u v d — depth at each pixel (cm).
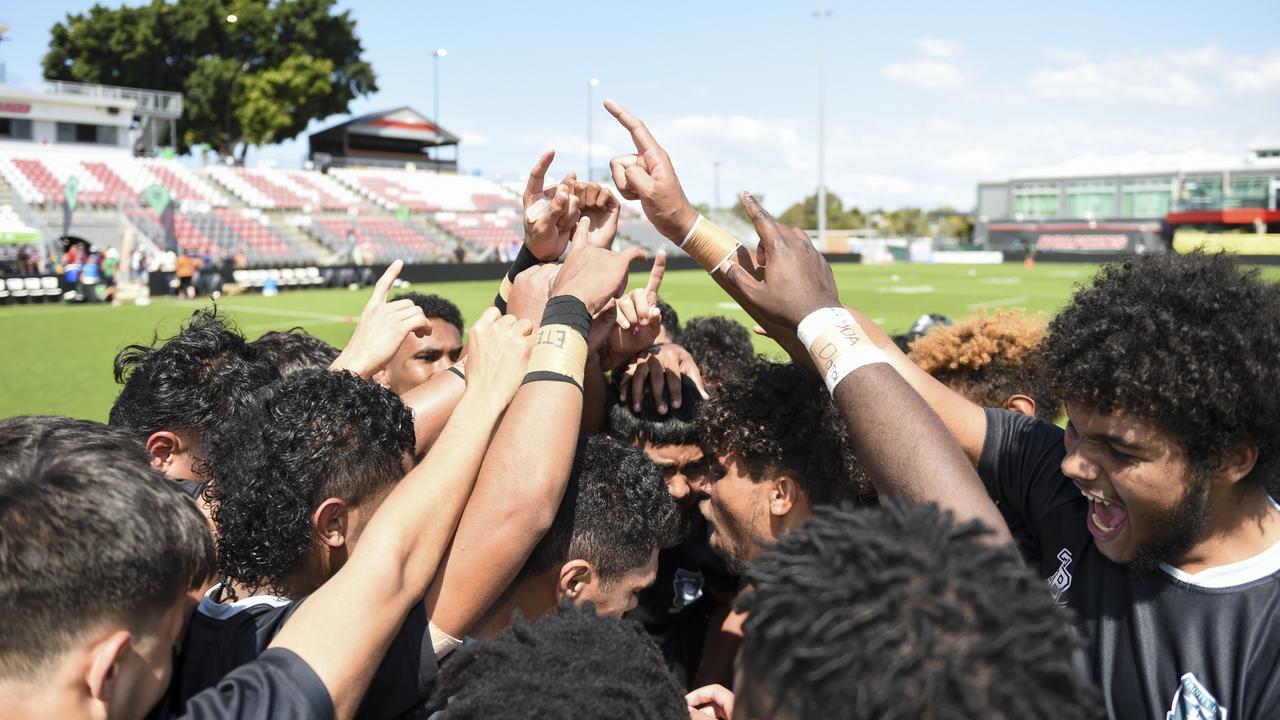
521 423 166
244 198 4238
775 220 168
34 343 1616
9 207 3234
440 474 159
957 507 132
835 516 102
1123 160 6488
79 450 133
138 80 5312
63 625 118
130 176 3912
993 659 89
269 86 5328
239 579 170
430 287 3098
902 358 197
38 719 120
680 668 270
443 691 140
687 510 262
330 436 168
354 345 238
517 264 240
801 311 158
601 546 185
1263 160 5809
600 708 120
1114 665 161
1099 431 148
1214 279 142
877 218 9956
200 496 214
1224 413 138
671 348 266
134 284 3055
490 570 158
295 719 125
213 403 242
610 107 183
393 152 6506
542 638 132
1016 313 319
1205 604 152
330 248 4016
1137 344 141
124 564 121
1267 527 154
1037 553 191
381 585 141
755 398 202
